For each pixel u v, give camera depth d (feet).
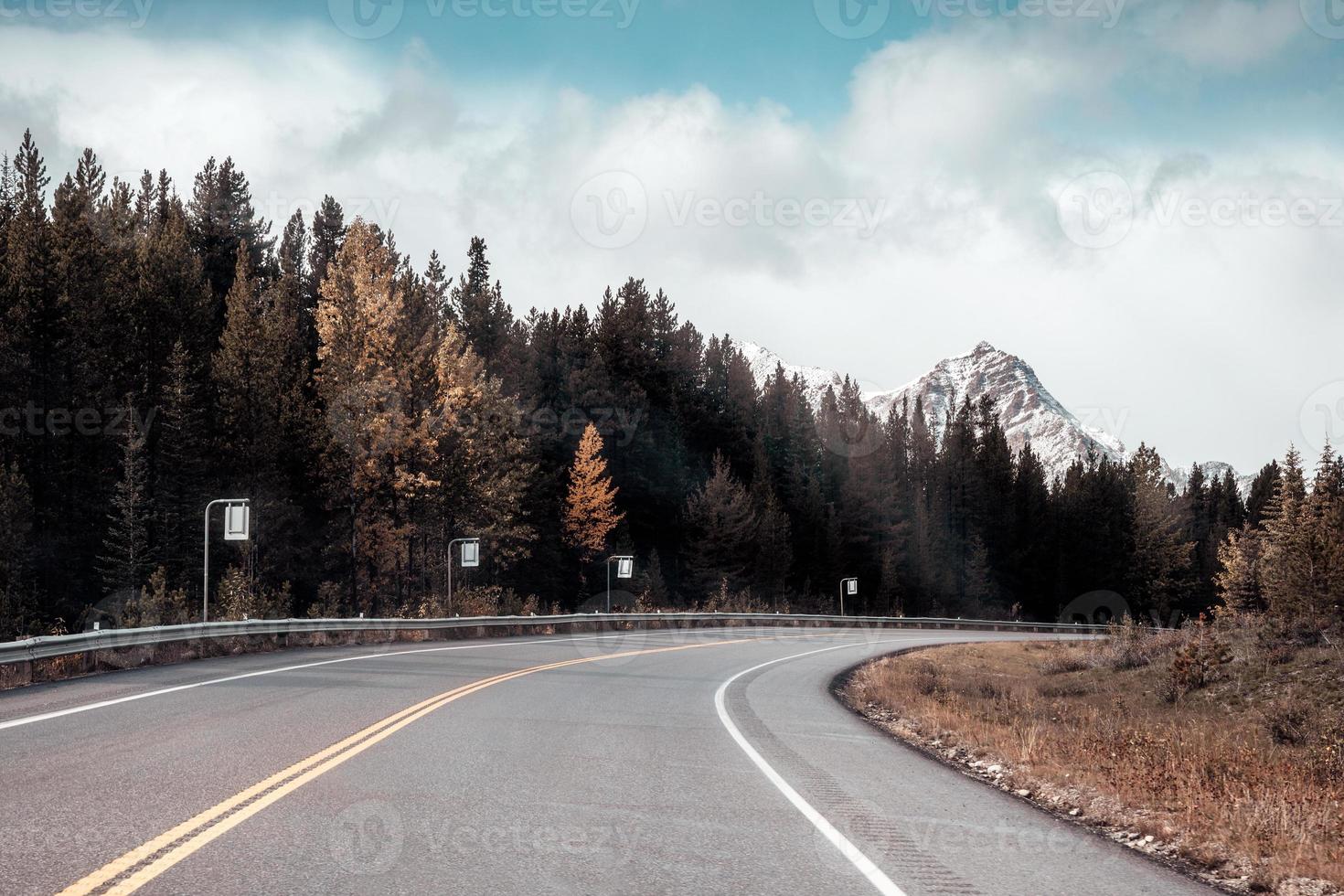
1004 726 50.72
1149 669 95.91
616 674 65.16
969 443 413.39
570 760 28.81
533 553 247.91
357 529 168.45
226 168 280.92
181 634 64.39
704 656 92.48
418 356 168.35
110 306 186.29
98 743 28.94
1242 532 277.64
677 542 293.64
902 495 380.17
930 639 174.09
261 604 110.01
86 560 175.83
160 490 180.34
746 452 339.16
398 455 163.02
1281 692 73.82
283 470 190.08
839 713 49.75
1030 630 279.69
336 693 44.62
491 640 103.60
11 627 138.51
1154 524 374.63
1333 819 24.54
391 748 29.40
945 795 26.45
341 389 160.15
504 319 294.66
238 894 14.80
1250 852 20.68
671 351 328.90
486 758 28.35
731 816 21.89
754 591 288.10
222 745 28.96
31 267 164.45
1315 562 96.68
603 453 275.80
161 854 16.83
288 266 278.87
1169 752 34.76
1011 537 389.80
